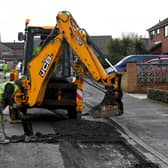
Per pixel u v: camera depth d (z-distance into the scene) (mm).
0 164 7328
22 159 7684
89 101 18531
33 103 11391
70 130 10453
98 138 9562
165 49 51094
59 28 10758
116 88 10094
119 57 45844
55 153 8172
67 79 12336
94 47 10695
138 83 23469
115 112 9984
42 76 11180
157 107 16000
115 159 7766
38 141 9289
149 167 7211
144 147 8742
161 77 23516
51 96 11930
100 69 10336
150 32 59125
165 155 8062
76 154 8117
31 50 12625
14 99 11719
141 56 29203
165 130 10773
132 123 11914
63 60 12508
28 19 12805
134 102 18000
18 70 13977
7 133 10258
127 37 55156
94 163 7441
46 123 12109
